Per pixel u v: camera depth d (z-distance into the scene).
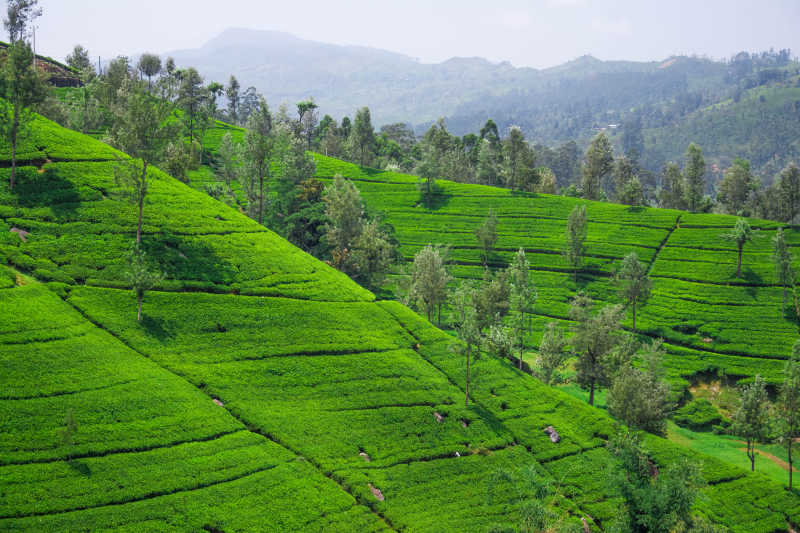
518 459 67.25
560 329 103.62
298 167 159.38
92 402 56.56
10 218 81.56
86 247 81.44
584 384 95.25
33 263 74.88
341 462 60.03
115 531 45.59
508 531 52.59
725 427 97.38
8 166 92.88
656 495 46.66
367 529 52.50
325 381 71.62
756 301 127.25
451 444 67.00
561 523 54.66
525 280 117.31
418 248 154.00
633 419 78.50
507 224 167.62
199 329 74.12
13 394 54.41
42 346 61.12
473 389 79.25
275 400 66.31
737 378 107.50
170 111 87.38
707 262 143.25
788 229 157.50
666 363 110.88
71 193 91.06
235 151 166.00
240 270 90.00
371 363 77.19
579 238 141.38
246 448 57.59
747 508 67.81
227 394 64.69
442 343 88.31
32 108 91.00
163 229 91.44
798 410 81.38
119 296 74.44
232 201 136.75
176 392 61.72
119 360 63.69
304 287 91.38
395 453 63.56
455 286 137.38
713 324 121.06
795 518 67.62
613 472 50.31
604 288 136.50
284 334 78.06
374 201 181.00
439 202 182.25
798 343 90.44
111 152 107.75
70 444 50.06
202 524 48.41
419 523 54.72
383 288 133.00
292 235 132.25
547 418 76.31
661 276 139.88
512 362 98.88
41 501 46.09
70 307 69.56
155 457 53.34
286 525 50.62
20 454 49.22
